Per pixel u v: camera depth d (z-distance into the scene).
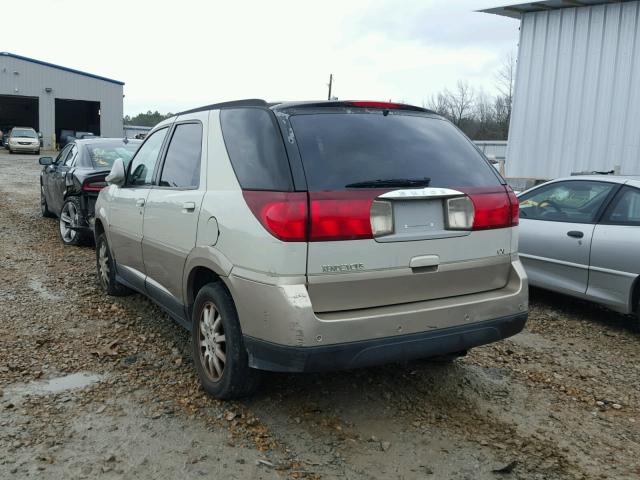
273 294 3.18
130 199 5.11
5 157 32.47
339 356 3.21
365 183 3.31
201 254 3.78
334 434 3.54
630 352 5.12
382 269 3.34
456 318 3.52
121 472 3.10
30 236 9.62
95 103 49.66
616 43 11.84
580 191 6.13
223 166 3.76
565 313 6.21
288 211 3.16
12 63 43.69
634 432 3.71
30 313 5.57
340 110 3.67
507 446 3.48
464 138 4.02
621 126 11.86
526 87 13.51
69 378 4.21
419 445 3.45
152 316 5.56
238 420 3.66
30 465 3.13
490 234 3.72
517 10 13.20
